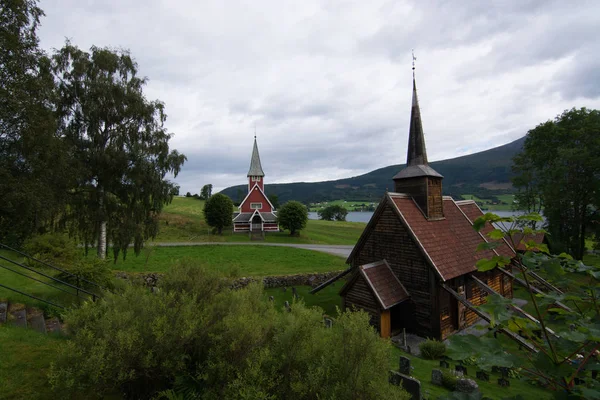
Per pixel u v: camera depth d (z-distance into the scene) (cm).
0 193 1705
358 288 1730
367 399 548
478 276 1936
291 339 642
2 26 1716
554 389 273
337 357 597
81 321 657
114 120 2466
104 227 2592
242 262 3597
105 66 2416
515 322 307
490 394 1027
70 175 2058
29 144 1767
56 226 2314
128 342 584
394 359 1323
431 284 1648
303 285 2781
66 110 2338
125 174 2416
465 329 1786
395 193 1916
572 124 3478
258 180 6750
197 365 664
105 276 1542
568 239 3306
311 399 571
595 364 260
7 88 1692
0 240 1978
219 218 5825
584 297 296
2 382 677
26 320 1084
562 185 3178
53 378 569
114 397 646
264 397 544
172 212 7531
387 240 1861
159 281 885
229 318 681
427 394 995
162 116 2689
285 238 5697
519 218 297
